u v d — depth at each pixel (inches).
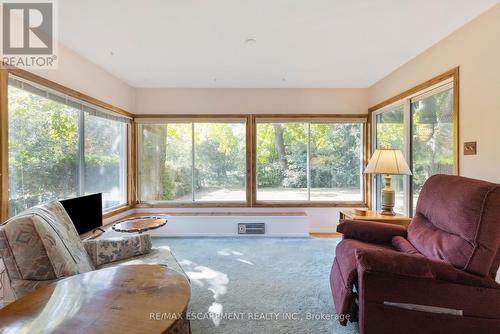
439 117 99.0
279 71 127.0
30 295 42.9
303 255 116.6
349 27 86.0
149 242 79.0
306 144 156.5
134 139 153.9
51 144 92.9
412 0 71.6
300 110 154.1
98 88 119.5
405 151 118.5
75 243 63.1
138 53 105.7
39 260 49.8
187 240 138.7
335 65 119.3
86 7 74.0
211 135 156.3
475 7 74.4
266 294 82.4
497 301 52.2
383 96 136.6
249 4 73.2
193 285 88.1
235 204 155.9
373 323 55.0
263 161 156.3
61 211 66.1
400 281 53.7
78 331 34.0
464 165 83.2
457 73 86.2
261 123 155.6
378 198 148.3
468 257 52.8
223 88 154.0
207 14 78.2
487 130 75.4
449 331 52.9
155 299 42.0
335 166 157.2
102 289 45.1
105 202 129.9
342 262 70.5
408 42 96.3
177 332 46.9
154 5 73.4
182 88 153.8
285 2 72.5
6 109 73.4
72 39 93.3
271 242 135.3
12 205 77.1
